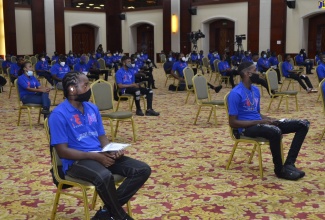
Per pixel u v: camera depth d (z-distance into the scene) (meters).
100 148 3.37
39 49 24.66
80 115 3.30
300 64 17.98
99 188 3.01
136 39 28.47
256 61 13.90
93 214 3.67
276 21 21.88
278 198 3.99
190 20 25.23
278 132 4.38
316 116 8.33
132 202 3.93
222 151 5.74
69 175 3.21
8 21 23.33
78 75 3.25
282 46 21.86
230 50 24.12
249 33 22.77
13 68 11.84
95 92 6.14
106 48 28.56
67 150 3.13
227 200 3.96
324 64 10.16
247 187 4.30
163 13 26.19
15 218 3.59
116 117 6.08
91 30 28.16
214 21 24.61
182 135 6.78
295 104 9.96
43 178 4.68
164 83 15.22
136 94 8.33
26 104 7.38
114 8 28.50
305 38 21.56
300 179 4.53
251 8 22.55
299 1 21.20
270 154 5.53
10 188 4.36
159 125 7.61
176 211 3.71
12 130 7.24
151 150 5.85
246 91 4.66
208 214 3.63
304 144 6.04
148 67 13.66
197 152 5.71
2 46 23.77
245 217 3.56
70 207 3.84
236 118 4.62
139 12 27.61
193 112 8.98
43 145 6.19
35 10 24.39
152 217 3.58
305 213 3.63
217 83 14.73
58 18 25.27
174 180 4.55
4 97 11.47
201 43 24.84
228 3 23.48
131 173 3.19
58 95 11.98
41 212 3.72
